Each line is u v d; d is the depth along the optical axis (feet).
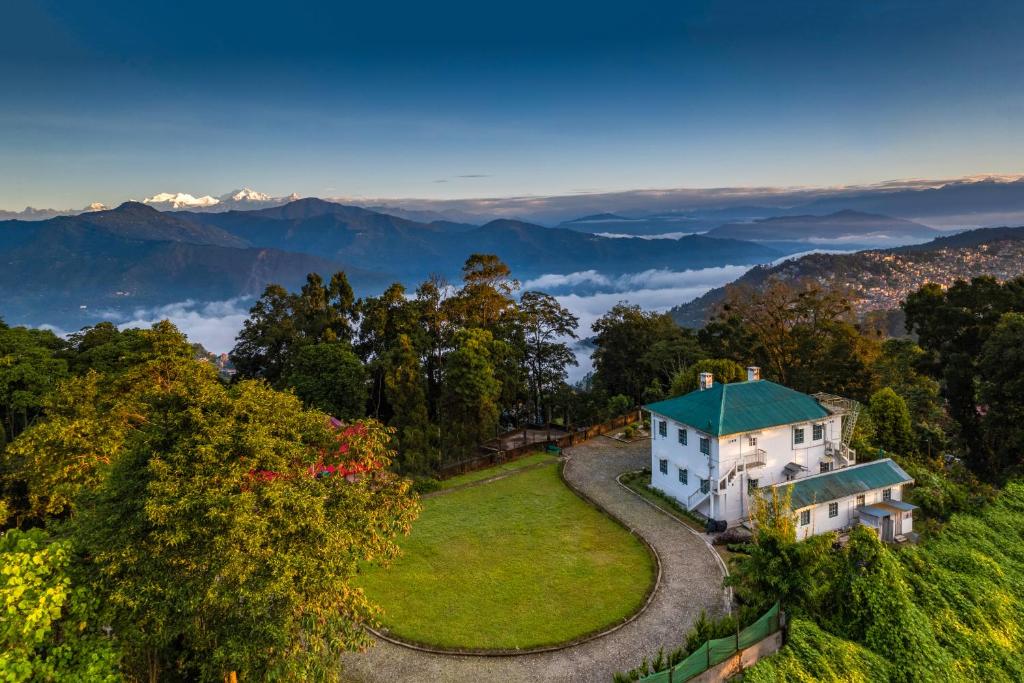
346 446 75.10
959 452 179.52
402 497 76.48
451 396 185.47
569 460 171.42
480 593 100.17
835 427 143.43
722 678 74.13
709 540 119.55
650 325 264.52
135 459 62.85
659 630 90.12
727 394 137.28
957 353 177.27
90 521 59.77
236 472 58.34
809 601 85.20
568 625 91.20
